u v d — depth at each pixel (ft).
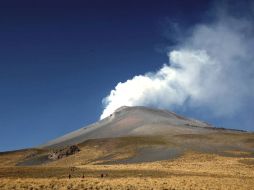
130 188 191.72
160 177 251.60
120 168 315.99
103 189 184.34
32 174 242.99
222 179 255.09
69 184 190.19
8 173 240.12
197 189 203.10
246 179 271.28
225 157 513.86
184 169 334.44
